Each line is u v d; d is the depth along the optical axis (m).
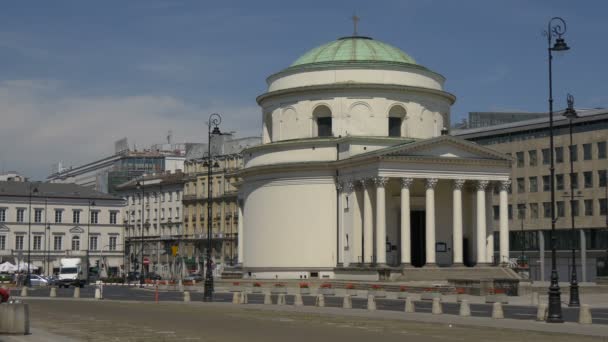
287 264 83.25
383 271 73.62
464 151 78.12
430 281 71.88
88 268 134.25
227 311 48.88
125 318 42.62
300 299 55.12
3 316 32.00
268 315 44.91
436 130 87.50
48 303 59.88
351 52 87.31
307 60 88.88
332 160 82.44
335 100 84.38
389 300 62.66
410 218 82.62
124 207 148.62
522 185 110.06
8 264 108.25
